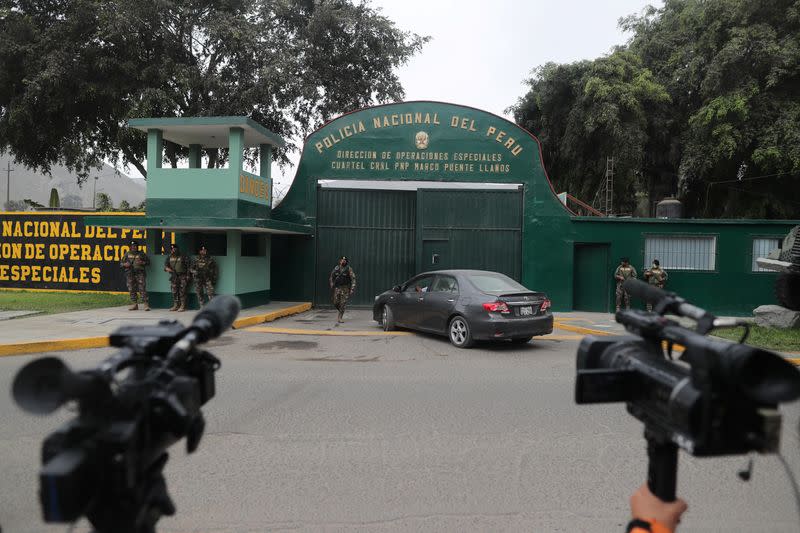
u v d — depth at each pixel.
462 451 4.56
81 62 18.22
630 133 21.38
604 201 24.25
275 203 17.78
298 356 8.89
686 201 25.80
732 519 3.40
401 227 16.56
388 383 7.00
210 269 13.39
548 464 4.29
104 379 1.22
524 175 16.20
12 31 17.97
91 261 18.64
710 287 15.78
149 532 1.53
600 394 1.61
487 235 16.30
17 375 1.20
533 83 26.45
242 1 20.23
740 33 18.41
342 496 3.68
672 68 22.94
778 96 19.03
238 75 21.00
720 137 19.14
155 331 1.75
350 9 22.06
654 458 1.62
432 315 10.52
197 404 1.63
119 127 19.23
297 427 5.15
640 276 15.88
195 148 15.91
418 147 16.33
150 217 13.29
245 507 3.50
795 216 21.86
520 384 7.01
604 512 3.48
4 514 3.32
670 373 1.49
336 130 16.39
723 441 1.32
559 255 16.08
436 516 3.41
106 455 1.24
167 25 19.56
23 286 18.98
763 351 1.17
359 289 16.45
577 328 12.23
